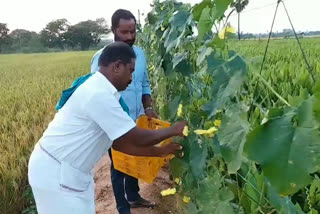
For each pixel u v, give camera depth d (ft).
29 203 15.10
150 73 23.25
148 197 13.99
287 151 3.18
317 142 3.10
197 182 7.56
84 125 7.52
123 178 11.83
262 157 3.25
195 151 7.32
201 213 6.59
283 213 4.64
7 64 116.88
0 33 274.36
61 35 286.66
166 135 7.70
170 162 8.88
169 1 11.90
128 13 10.91
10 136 20.36
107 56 7.75
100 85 7.48
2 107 28.66
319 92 3.09
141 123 10.16
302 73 12.46
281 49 31.48
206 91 7.90
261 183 5.98
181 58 8.50
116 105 7.43
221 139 4.86
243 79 4.78
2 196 14.33
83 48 290.56
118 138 7.55
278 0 4.26
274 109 3.48
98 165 18.89
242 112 4.78
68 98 7.95
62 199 7.72
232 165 4.65
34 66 100.53
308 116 3.17
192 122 7.74
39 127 21.90
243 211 6.26
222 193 6.04
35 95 36.50
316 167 3.07
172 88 11.48
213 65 5.21
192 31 8.55
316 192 6.18
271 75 14.65
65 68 83.97
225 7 4.96
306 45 38.50
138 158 9.66
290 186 3.15
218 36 5.78
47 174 7.70
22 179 16.01
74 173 7.77
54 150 7.70
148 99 12.51
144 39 28.12
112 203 14.35
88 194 8.20
